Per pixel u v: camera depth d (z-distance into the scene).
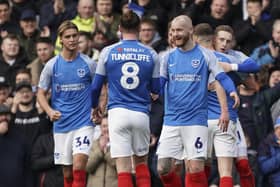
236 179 31.53
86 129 28.89
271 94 33.81
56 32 38.22
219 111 28.17
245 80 29.08
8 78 36.41
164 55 27.50
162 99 33.19
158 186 32.34
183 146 27.47
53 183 32.53
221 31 28.86
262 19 37.16
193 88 27.19
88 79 29.05
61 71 28.91
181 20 27.14
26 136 33.28
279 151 32.19
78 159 28.64
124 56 27.20
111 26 37.16
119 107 27.23
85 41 35.34
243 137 29.02
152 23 35.88
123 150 27.14
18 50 36.81
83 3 37.44
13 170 32.69
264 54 36.00
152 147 32.62
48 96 32.91
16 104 33.62
